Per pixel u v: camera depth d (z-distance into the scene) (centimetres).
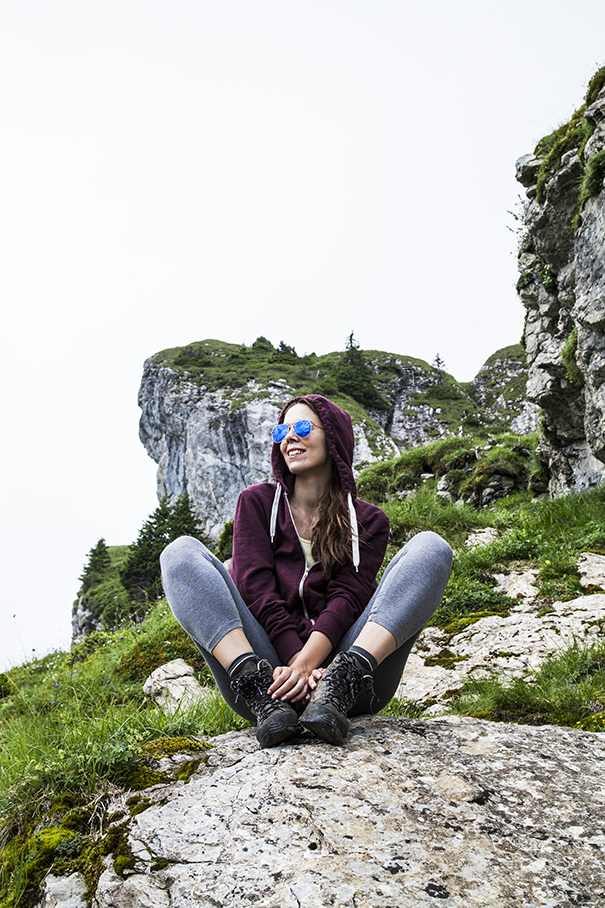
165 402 7525
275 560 219
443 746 187
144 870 143
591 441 880
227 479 6462
